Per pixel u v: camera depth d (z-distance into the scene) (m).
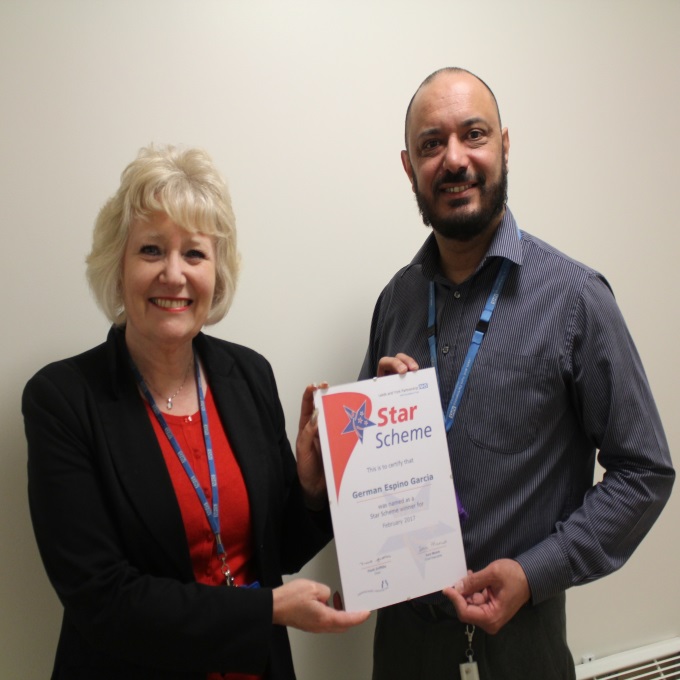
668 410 1.96
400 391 1.11
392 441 1.10
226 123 1.39
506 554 1.14
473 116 1.13
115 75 1.30
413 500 1.09
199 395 1.12
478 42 1.64
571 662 1.27
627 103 1.84
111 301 1.06
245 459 1.10
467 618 1.04
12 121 1.23
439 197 1.17
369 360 1.49
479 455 1.15
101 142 1.30
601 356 1.10
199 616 0.91
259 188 1.43
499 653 1.16
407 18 1.56
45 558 0.93
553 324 1.13
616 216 1.85
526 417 1.13
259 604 0.94
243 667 0.93
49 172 1.26
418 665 1.23
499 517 1.14
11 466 1.27
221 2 1.38
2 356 1.25
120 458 0.96
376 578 1.06
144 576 0.93
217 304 1.13
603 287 1.14
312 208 1.49
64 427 0.95
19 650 1.29
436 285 1.29
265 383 1.22
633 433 1.09
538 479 1.14
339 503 1.06
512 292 1.17
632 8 1.83
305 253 1.50
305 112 1.47
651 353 1.92
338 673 1.59
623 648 1.95
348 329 1.56
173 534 0.97
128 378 1.04
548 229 1.76
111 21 1.29
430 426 1.12
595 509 1.10
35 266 1.27
